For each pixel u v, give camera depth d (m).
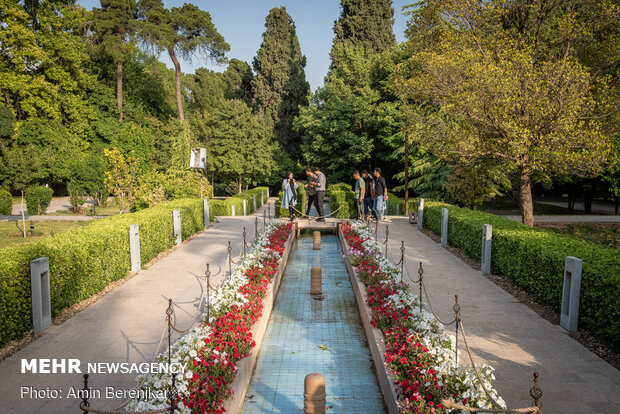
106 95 38.75
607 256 6.39
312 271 8.71
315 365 5.46
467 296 7.53
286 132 49.50
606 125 12.19
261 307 6.32
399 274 7.28
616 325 5.18
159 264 10.12
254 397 4.65
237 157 37.03
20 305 5.73
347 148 30.61
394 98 29.30
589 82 11.95
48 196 25.00
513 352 5.25
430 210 14.71
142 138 39.00
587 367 4.87
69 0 35.38
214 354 4.29
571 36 12.70
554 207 28.91
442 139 13.74
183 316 6.63
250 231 15.09
